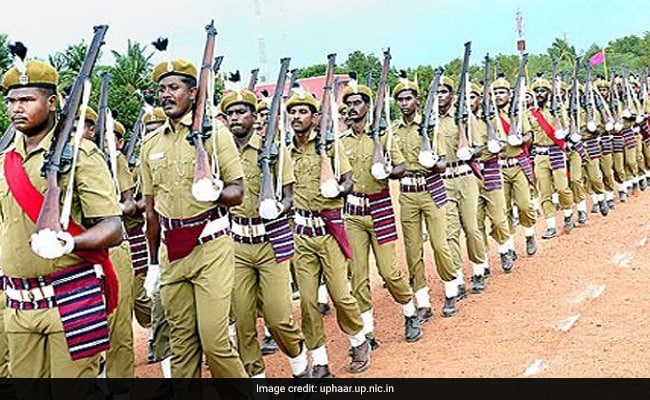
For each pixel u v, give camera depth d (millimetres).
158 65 5207
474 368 6359
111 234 4246
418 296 8047
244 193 5758
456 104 9531
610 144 14141
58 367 4277
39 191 4164
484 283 9203
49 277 4223
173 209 5145
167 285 5273
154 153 5242
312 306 6504
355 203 7199
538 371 6070
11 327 4328
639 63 53844
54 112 4344
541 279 9219
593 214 13859
